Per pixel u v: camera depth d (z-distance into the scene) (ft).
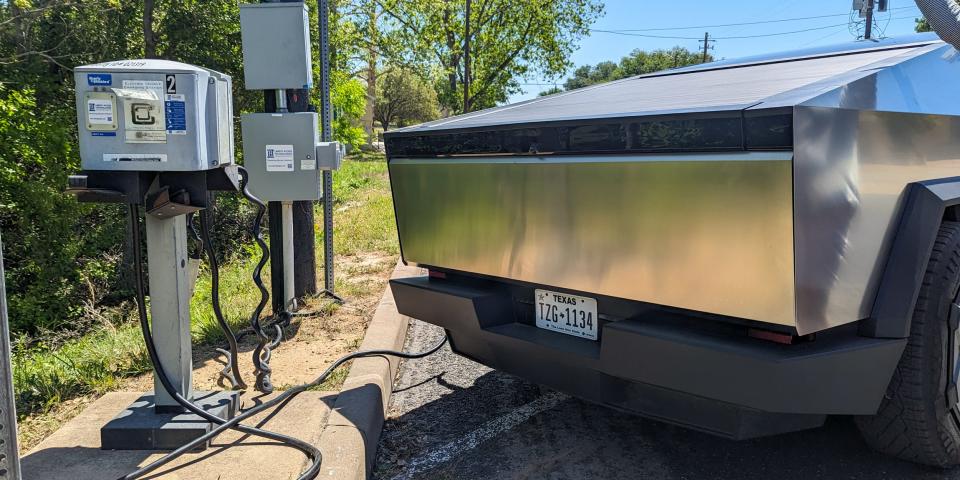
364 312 17.51
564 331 9.60
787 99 6.91
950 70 10.09
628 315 8.68
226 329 10.69
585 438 11.18
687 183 7.38
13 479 6.10
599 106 9.53
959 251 8.80
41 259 38.86
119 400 11.26
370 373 12.47
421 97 215.31
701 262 7.45
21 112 39.86
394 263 24.68
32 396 11.80
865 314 7.91
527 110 10.85
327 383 12.30
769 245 6.89
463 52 114.62
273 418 10.69
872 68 8.74
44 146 40.45
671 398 8.50
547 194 8.94
